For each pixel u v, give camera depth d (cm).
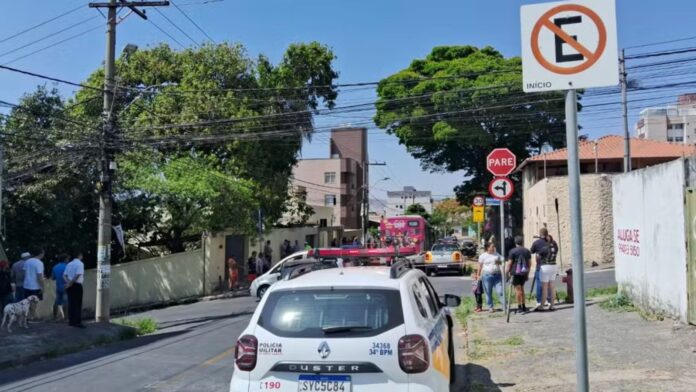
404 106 4241
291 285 528
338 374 479
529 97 3788
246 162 3195
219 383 883
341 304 505
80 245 2498
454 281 2594
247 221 2950
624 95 2528
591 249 3098
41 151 2238
